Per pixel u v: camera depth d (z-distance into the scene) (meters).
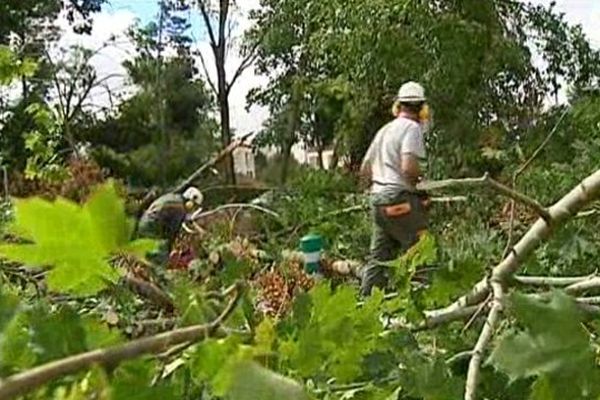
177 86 27.94
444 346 1.62
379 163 6.29
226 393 0.69
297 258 6.54
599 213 2.60
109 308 1.86
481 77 15.28
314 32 17.27
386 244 6.27
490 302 1.37
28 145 6.77
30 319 0.81
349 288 1.09
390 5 15.29
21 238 0.70
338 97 17.41
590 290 1.55
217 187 8.80
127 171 24.17
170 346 0.76
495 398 1.27
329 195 10.16
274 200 9.33
